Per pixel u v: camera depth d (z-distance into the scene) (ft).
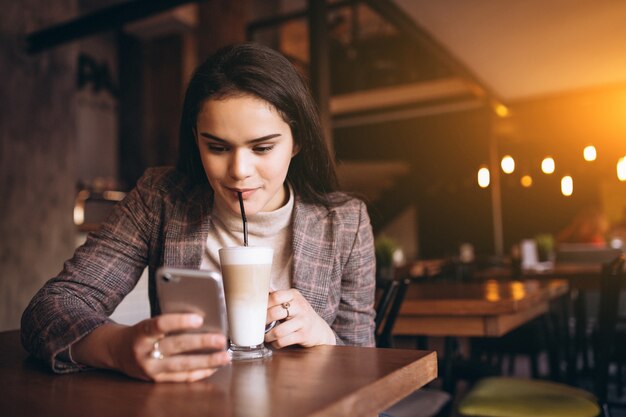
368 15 25.07
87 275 3.64
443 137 27.55
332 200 4.18
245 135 3.10
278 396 2.16
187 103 3.34
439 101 24.45
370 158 29.12
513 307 6.18
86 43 25.31
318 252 3.96
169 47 25.96
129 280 3.91
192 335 2.39
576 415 5.34
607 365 7.01
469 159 28.43
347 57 24.63
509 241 33.01
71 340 2.77
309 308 3.29
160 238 3.97
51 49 13.79
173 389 2.34
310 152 3.86
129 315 9.45
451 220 32.96
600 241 19.86
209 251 3.97
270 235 3.98
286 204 3.97
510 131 26.71
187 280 2.37
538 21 13.93
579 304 10.55
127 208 4.01
